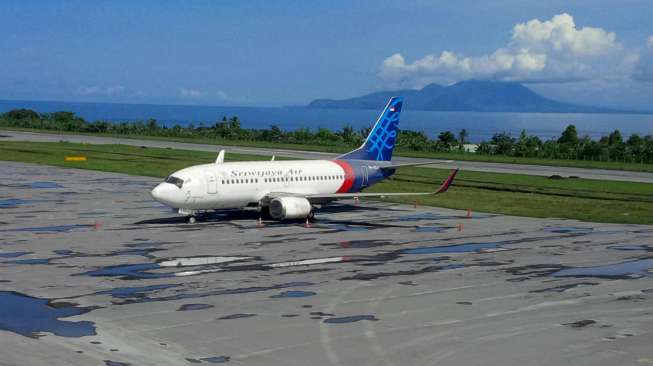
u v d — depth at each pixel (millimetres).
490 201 78125
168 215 64562
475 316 32281
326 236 54156
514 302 34812
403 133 193250
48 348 27344
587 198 82375
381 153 74438
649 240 53688
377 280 39312
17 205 70312
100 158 126688
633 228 60031
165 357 26438
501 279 39781
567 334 29656
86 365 25500
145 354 26766
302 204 60625
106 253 46688
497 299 35344
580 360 26453
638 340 28891
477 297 35719
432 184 95312
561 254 47562
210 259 44938
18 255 45875
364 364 25891
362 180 70688
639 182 102625
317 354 26906
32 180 93375
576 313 32906
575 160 153000
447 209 71688
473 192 86875
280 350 27328
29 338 28609
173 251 47531
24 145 155875
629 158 153750
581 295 36312
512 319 31828
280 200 60219
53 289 36812
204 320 31312
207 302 34438
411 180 100188
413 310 33219
